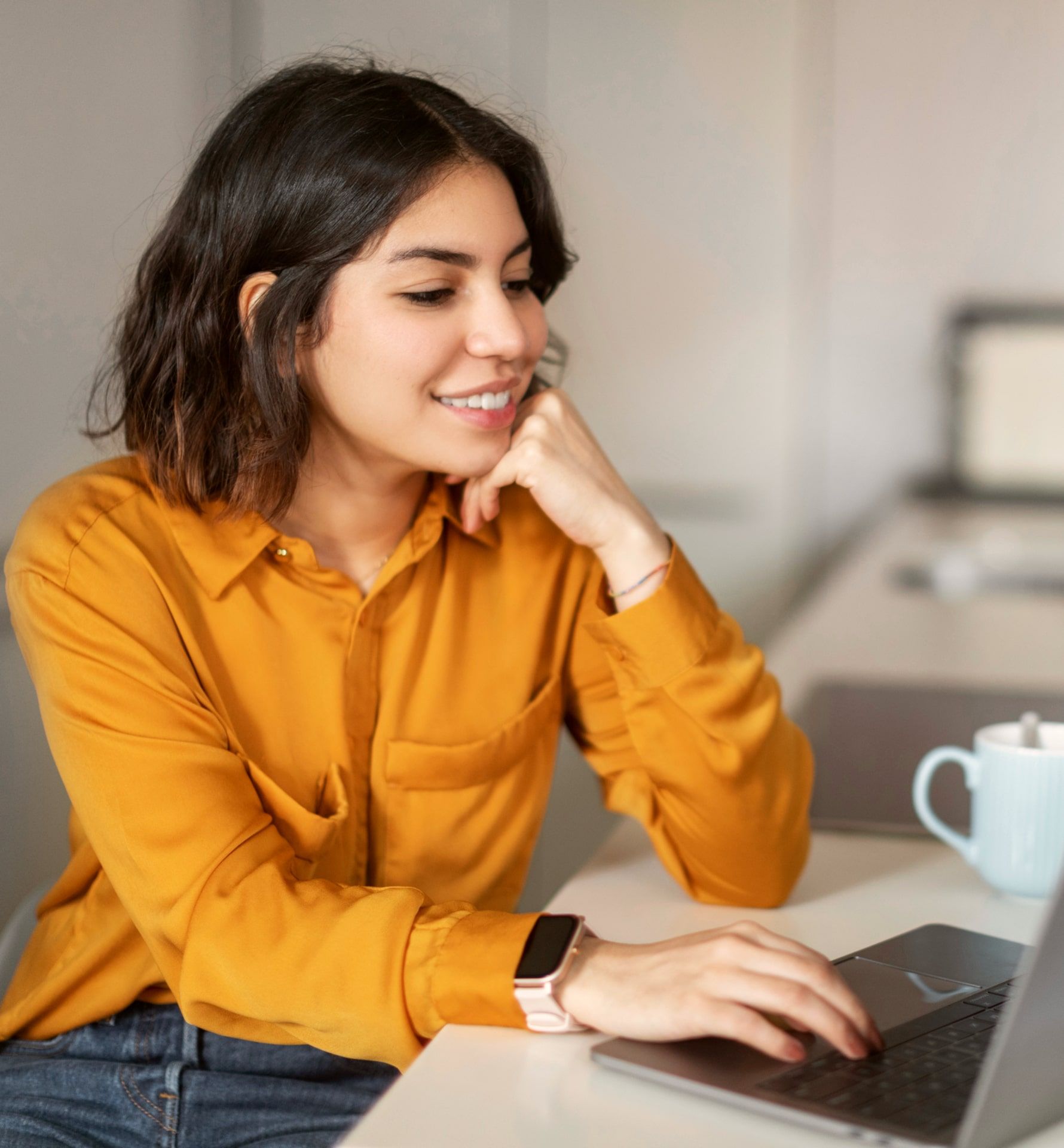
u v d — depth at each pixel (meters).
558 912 1.06
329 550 1.19
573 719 1.32
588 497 1.15
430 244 1.05
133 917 1.01
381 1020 0.87
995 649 2.10
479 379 1.09
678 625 1.12
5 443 1.89
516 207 1.10
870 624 2.33
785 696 1.77
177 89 2.16
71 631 1.05
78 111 1.99
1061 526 3.47
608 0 3.37
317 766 1.13
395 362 1.07
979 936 0.99
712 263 3.83
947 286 4.11
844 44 4.05
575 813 3.01
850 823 1.31
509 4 2.89
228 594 1.12
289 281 1.07
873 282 4.14
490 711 1.21
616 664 1.16
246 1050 1.06
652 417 3.79
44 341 1.94
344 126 1.06
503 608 1.24
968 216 4.08
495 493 1.17
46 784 1.95
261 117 1.10
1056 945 0.64
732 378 3.94
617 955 0.85
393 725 1.17
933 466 4.16
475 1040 0.83
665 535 1.17
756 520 4.05
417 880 1.17
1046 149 4.01
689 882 1.13
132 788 1.01
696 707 1.11
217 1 2.21
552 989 0.83
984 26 3.98
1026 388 3.81
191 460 1.12
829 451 4.20
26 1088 1.07
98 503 1.11
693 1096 0.75
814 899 1.11
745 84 3.81
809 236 4.04
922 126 4.05
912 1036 0.81
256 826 1.01
